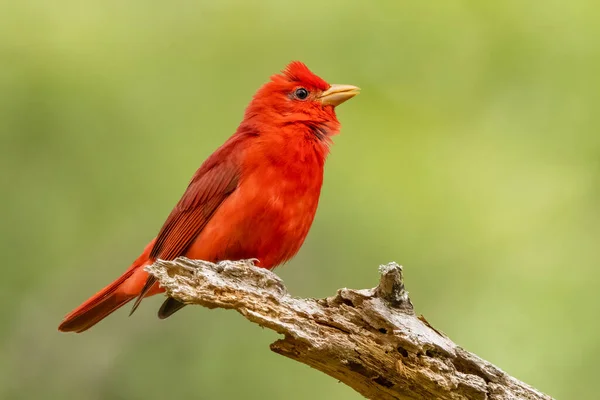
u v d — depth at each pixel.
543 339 11.39
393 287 6.73
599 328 11.29
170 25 13.15
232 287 6.86
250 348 12.39
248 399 12.07
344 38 13.15
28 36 12.48
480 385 6.78
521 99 13.01
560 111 12.88
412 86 13.08
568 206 12.44
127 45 12.84
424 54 13.16
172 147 12.41
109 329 13.20
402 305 6.82
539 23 13.15
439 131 12.86
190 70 12.90
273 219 8.66
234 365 12.31
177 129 12.54
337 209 12.27
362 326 6.81
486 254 12.17
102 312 9.66
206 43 13.11
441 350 6.76
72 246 12.19
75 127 12.30
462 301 11.95
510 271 12.05
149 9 13.17
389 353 6.78
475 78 13.11
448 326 11.81
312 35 13.17
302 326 6.79
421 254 12.13
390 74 13.08
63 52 12.51
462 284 12.04
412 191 12.34
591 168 12.62
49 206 12.12
